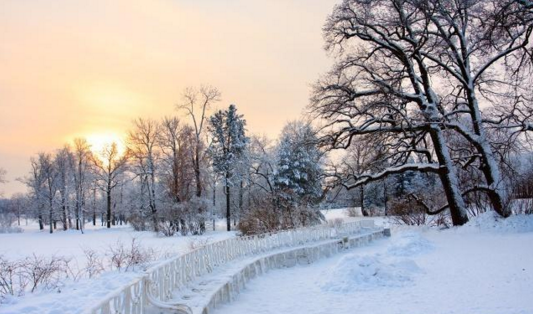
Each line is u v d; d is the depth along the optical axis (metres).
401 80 24.47
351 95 23.81
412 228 25.47
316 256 16.17
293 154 41.50
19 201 83.12
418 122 22.45
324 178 26.66
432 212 24.77
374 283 9.76
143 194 49.38
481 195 26.80
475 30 22.12
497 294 8.03
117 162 53.50
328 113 24.03
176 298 7.44
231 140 44.62
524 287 8.42
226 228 44.78
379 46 24.44
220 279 9.09
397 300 8.24
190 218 35.06
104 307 4.46
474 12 22.05
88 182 54.62
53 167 55.16
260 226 24.62
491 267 10.91
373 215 48.28
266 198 29.41
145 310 6.18
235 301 8.99
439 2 20.98
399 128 22.95
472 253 13.78
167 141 41.44
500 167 22.59
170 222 35.59
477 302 7.57
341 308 7.94
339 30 23.59
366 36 24.23
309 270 13.67
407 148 25.77
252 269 11.90
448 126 22.22
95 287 10.21
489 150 21.34
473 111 22.44
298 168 41.09
